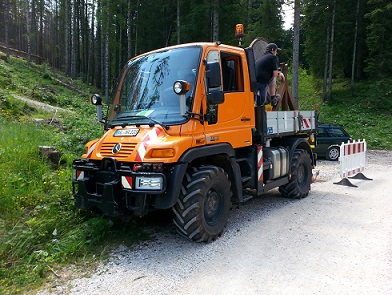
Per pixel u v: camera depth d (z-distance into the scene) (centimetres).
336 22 3048
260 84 651
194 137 453
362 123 2450
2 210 510
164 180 411
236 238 500
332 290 351
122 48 4078
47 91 1958
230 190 514
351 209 657
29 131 883
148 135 440
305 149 815
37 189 584
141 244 478
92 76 4772
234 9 2520
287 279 376
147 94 507
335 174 1123
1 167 620
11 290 357
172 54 514
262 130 611
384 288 354
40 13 5350
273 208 670
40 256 420
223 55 531
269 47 672
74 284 369
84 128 1015
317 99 3195
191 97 463
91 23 4672
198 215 449
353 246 468
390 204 695
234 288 357
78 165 477
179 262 420
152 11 3538
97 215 528
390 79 2884
